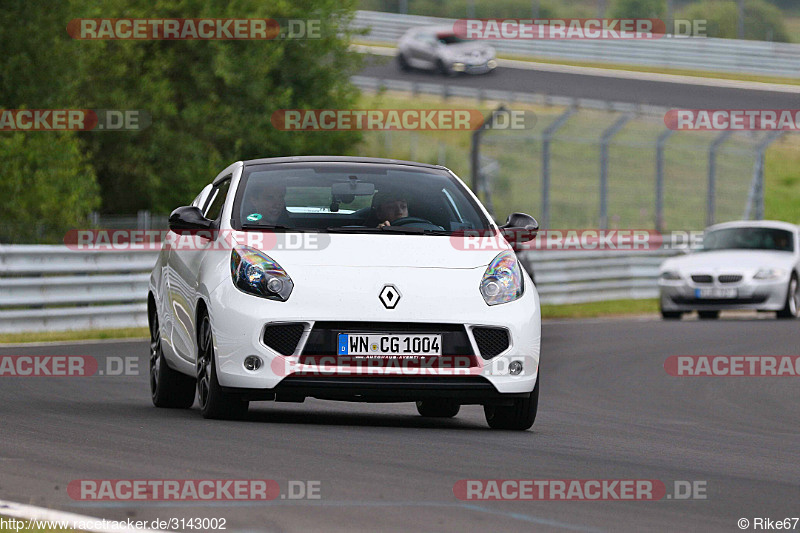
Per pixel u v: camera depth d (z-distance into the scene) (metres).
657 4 188.12
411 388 25.42
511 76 165.88
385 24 188.12
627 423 30.55
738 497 19.17
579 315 76.62
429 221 27.73
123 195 111.25
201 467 19.88
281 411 30.00
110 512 16.34
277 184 28.33
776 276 70.31
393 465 20.78
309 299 25.38
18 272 54.97
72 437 23.36
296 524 15.79
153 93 107.56
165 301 30.00
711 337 58.03
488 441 24.92
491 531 15.70
